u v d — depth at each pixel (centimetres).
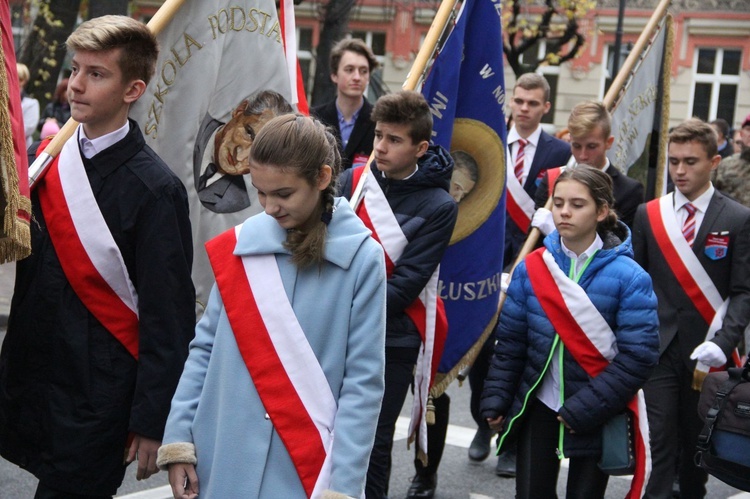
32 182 386
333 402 323
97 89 383
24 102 1251
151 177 390
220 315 333
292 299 325
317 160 314
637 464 472
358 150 788
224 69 497
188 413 334
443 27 584
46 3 1627
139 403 380
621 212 675
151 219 386
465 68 618
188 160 489
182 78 484
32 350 390
